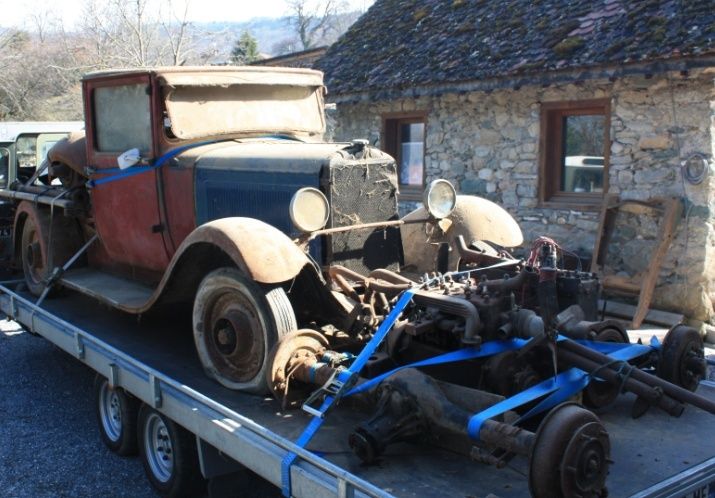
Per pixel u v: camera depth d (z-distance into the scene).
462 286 3.96
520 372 3.63
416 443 3.48
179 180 5.09
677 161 7.62
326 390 3.53
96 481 4.70
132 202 5.51
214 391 4.20
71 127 8.81
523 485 3.07
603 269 8.15
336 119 11.37
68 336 5.29
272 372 3.79
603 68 7.55
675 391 3.33
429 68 9.43
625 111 7.96
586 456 2.76
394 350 3.90
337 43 12.23
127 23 18.41
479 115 9.38
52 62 22.19
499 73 8.39
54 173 6.33
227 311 4.23
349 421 3.75
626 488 3.00
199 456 3.96
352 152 4.52
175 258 4.31
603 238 8.09
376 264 4.66
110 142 5.68
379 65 10.41
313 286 4.24
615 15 8.31
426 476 3.15
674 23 7.50
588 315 4.08
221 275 4.19
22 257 6.94
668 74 7.48
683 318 7.51
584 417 2.82
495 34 9.42
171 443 4.25
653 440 3.51
